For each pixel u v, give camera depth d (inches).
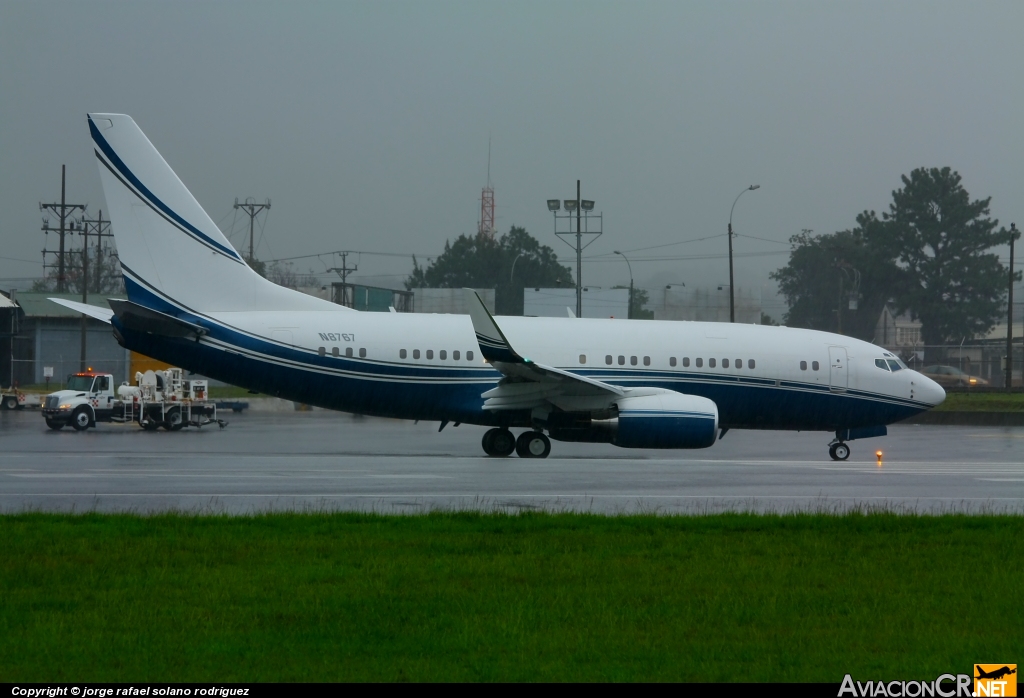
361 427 6712.6
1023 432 6510.8
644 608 1450.5
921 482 3221.0
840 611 1451.8
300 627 1334.9
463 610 1427.2
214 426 6727.4
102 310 3954.2
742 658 1233.4
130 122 3890.3
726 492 2891.2
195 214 3951.8
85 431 5974.4
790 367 4345.5
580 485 3004.4
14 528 2014.0
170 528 2055.9
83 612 1401.3
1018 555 1877.5
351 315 4087.1
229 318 3937.0
